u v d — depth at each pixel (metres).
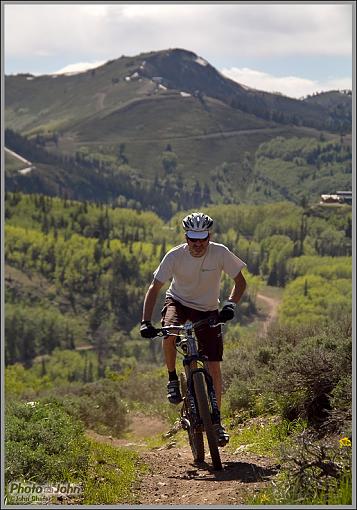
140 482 8.58
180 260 8.84
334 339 10.88
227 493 7.57
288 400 10.50
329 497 6.77
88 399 18.84
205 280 8.91
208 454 10.62
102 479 8.55
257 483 7.84
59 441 9.10
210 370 9.03
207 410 8.47
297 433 9.77
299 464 7.40
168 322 8.86
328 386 10.02
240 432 11.45
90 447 9.91
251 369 13.58
